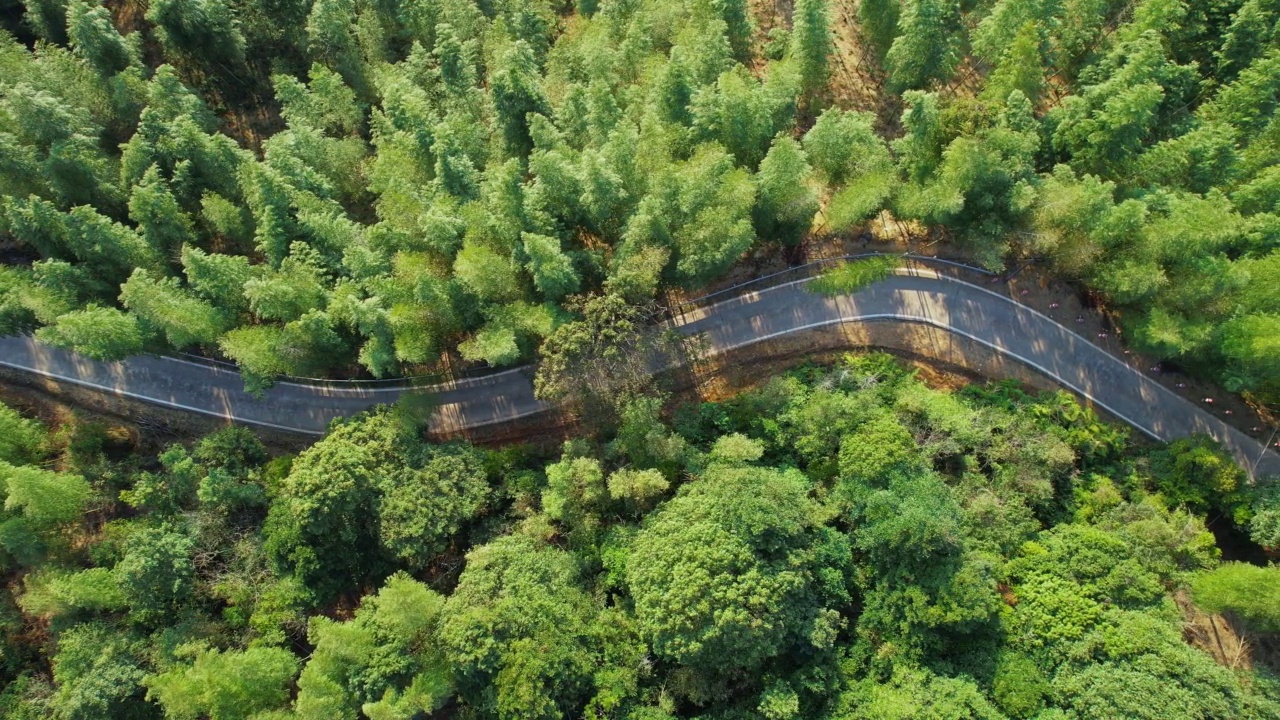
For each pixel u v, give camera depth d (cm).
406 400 6062
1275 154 6028
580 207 6162
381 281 5897
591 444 6019
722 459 5544
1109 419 6312
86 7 7194
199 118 7388
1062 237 6034
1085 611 4844
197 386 6981
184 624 5372
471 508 5566
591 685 4978
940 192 5884
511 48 7069
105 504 6228
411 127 6931
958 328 6569
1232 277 5481
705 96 6369
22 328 6569
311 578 5484
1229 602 4894
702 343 6444
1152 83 5775
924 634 4959
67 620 5528
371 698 4919
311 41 7975
